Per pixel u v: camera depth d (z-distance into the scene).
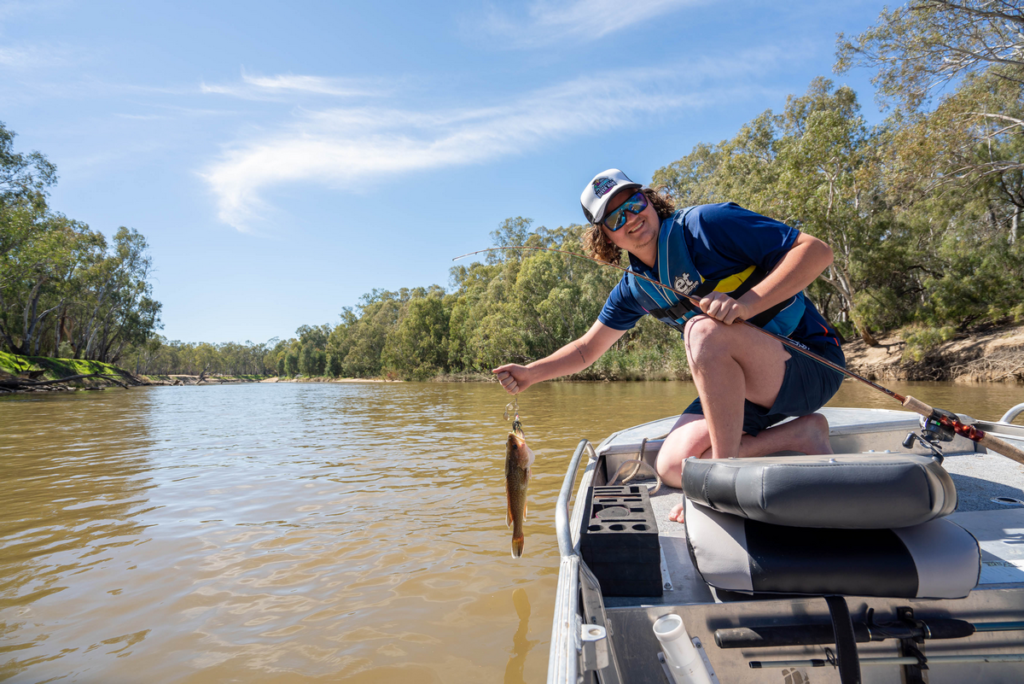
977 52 15.92
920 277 25.44
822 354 2.05
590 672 1.01
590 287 38.84
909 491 1.12
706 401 1.88
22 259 35.41
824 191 23.03
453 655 2.43
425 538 3.88
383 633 2.63
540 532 3.98
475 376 46.78
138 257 53.56
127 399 23.91
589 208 2.13
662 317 2.26
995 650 1.27
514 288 42.59
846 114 28.33
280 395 28.02
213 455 7.63
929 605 1.27
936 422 1.72
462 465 6.38
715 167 45.03
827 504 1.16
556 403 14.48
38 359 38.09
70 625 2.78
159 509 4.84
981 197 20.45
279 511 4.66
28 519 4.62
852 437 2.75
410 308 60.84
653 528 1.42
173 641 2.61
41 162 35.09
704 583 1.45
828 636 1.23
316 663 2.39
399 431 9.82
